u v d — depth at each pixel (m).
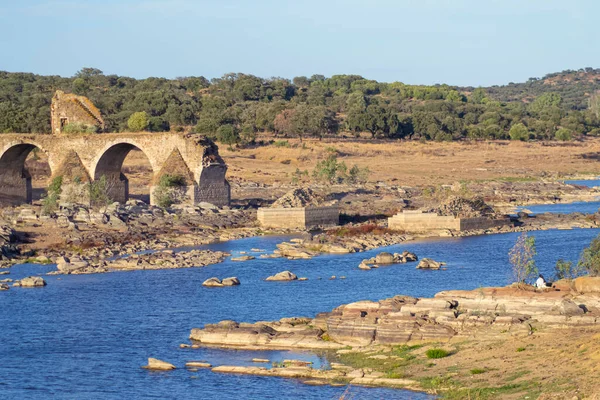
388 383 113.00
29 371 130.62
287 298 177.38
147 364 131.38
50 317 166.12
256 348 135.88
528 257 173.50
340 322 135.88
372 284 191.62
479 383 108.00
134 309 171.38
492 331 128.25
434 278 198.12
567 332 123.88
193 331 145.25
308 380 117.56
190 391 116.75
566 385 101.50
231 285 193.00
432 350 122.25
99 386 122.06
